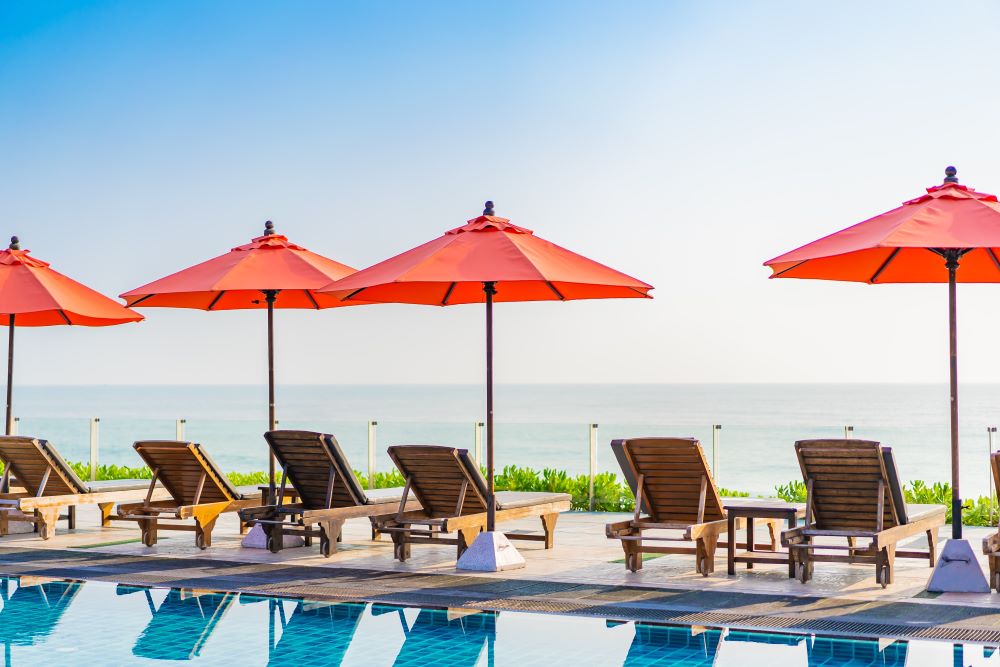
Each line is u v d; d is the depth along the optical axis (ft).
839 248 25.45
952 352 26.16
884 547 26.78
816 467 28.25
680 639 21.93
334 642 22.16
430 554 33.50
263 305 40.65
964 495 41.52
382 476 50.65
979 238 24.03
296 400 371.97
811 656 20.42
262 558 32.48
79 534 38.24
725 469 43.62
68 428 53.52
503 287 34.32
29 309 36.68
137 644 22.11
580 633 22.54
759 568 30.40
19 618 24.49
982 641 21.20
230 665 20.47
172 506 36.19
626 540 29.55
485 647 21.54
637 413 277.85
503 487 49.39
